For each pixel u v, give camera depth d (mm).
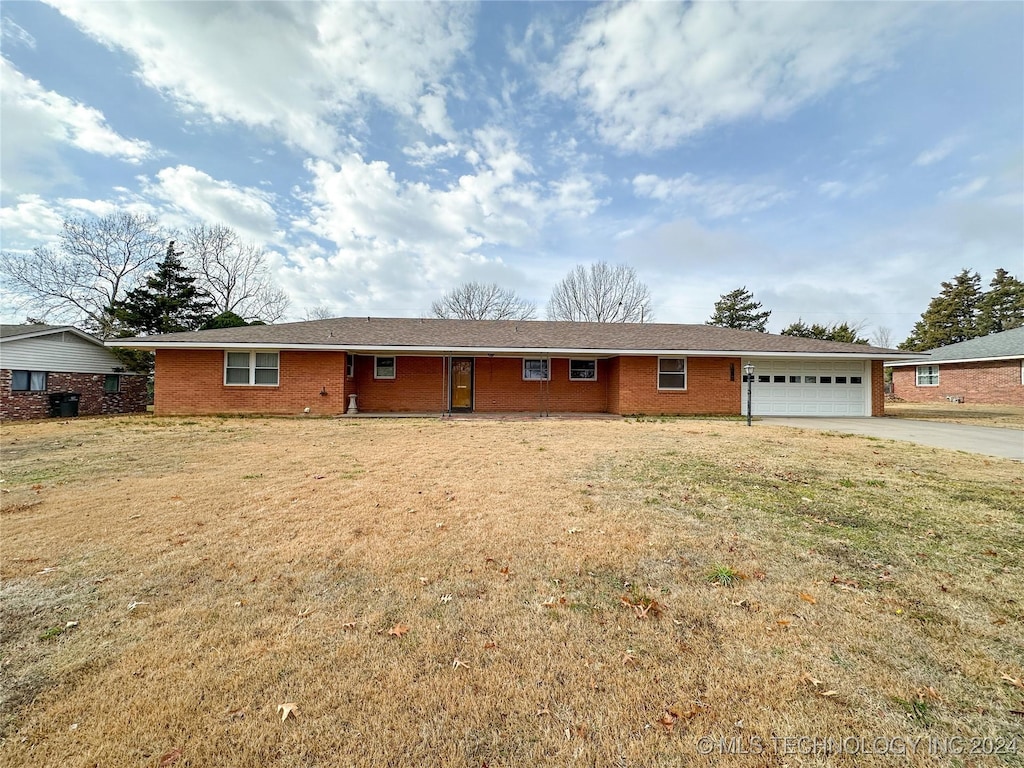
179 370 13930
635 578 2963
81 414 16984
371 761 1584
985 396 20578
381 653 2182
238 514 4230
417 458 6992
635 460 6758
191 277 24609
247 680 1983
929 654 2158
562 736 1698
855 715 1782
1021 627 2381
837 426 11773
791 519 4086
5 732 1688
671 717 1783
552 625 2422
